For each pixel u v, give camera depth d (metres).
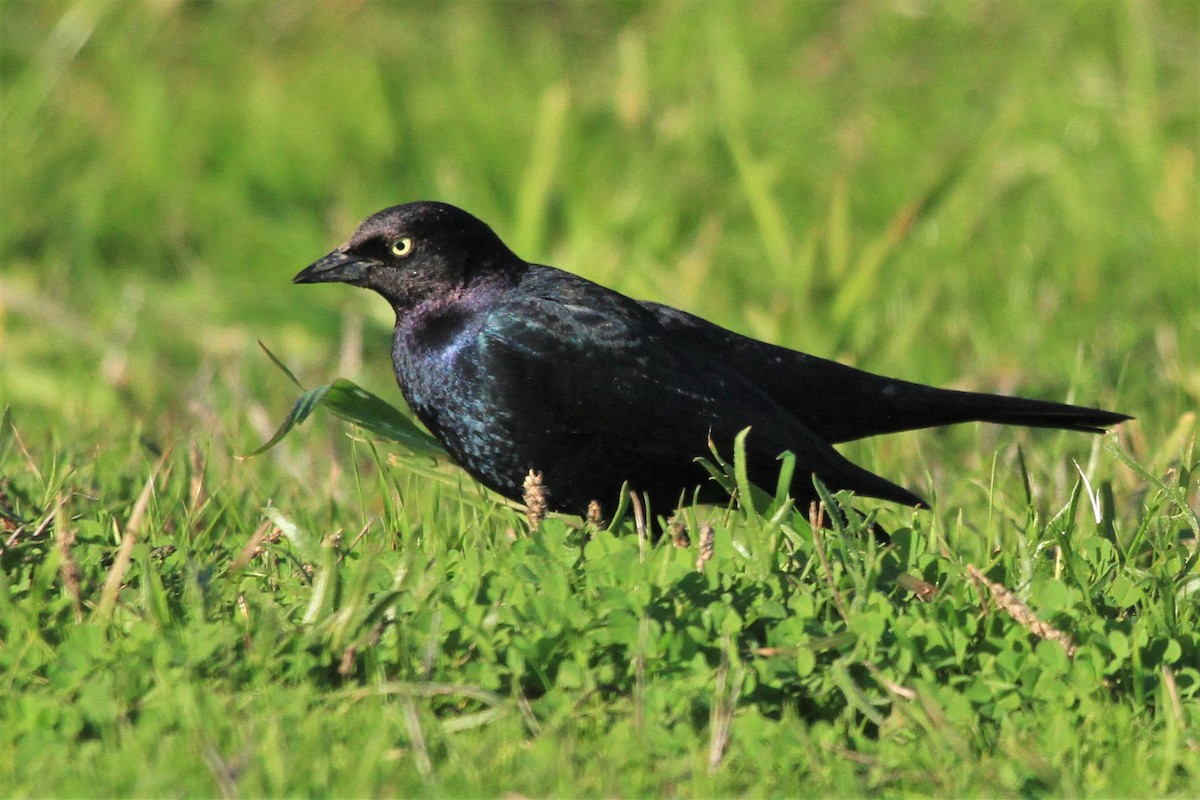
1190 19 21.84
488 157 19.33
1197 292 15.59
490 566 8.08
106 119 20.34
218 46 22.06
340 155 19.78
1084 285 15.87
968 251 17.08
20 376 14.66
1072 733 6.98
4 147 19.39
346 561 8.41
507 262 9.81
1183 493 9.23
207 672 7.36
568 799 6.52
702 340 10.01
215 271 17.92
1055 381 13.72
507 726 7.01
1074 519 9.29
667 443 9.37
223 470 11.22
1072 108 20.02
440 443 9.93
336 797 6.43
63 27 21.11
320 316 15.90
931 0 22.94
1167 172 17.81
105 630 7.68
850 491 9.19
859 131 19.83
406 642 7.52
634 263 16.61
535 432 9.46
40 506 9.22
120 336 15.52
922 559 8.29
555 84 21.03
